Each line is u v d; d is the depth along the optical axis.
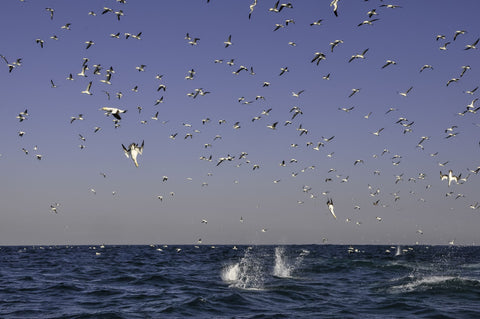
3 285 34.16
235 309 24.33
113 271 47.56
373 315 22.84
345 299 27.42
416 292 29.62
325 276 41.00
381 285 33.50
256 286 33.25
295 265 53.44
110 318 22.11
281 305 25.45
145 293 29.94
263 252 105.75
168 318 22.20
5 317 22.53
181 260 69.44
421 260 68.25
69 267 54.00
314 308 24.61
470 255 94.62
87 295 29.23
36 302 26.66
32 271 47.78
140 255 92.06
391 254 96.62
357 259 69.56
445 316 22.53
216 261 65.25
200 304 25.28
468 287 31.20
